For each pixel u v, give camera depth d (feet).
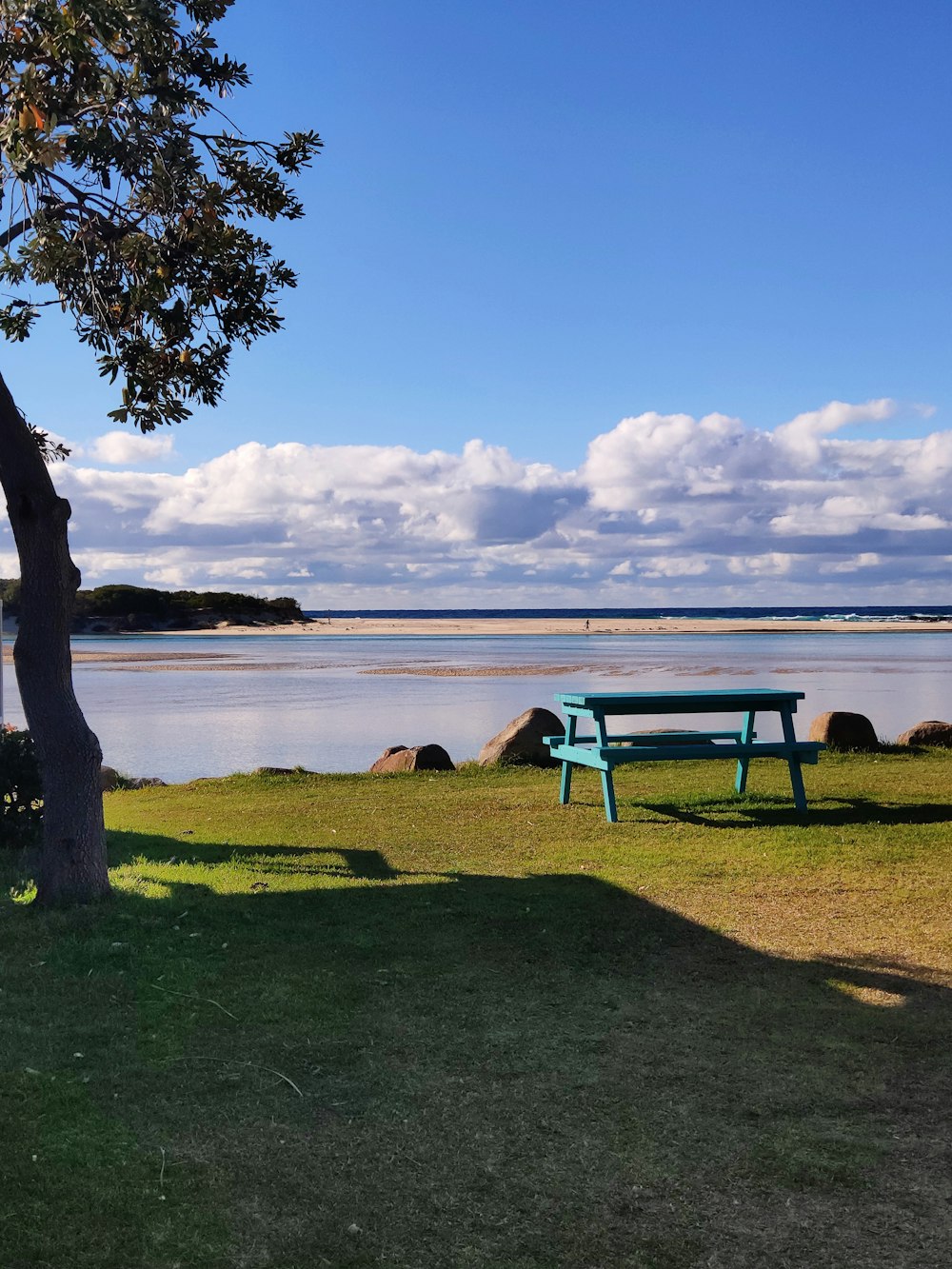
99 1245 9.98
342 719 91.81
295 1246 10.01
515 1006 16.53
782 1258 9.80
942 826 32.12
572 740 38.70
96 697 117.91
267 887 24.91
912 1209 10.59
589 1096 13.25
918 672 146.51
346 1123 12.52
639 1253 9.91
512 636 370.53
